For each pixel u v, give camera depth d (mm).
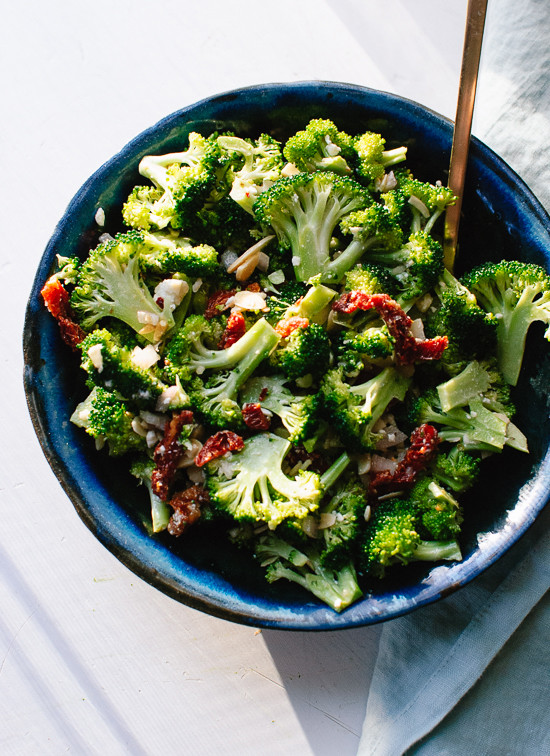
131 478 540
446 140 550
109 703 588
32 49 641
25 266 623
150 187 554
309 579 523
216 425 524
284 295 541
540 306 541
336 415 518
